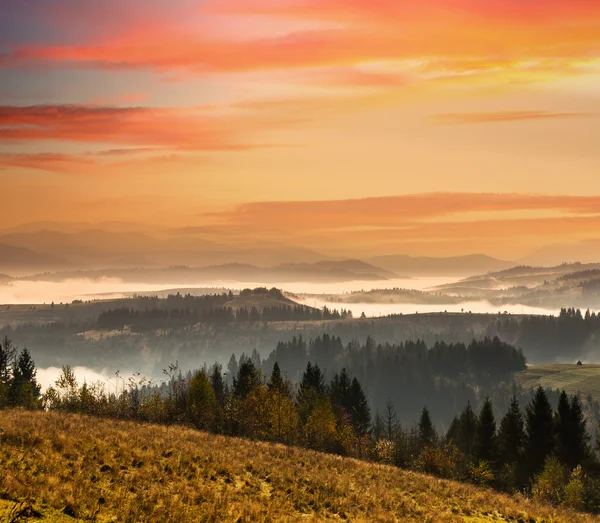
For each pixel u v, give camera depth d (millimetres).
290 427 77938
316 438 79062
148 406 73688
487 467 70938
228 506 27047
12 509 20531
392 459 74875
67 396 73750
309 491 33438
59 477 25266
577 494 55156
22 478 23609
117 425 44188
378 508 32438
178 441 39000
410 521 31281
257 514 26625
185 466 31969
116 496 24531
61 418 43031
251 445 46031
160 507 24391
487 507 37812
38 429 33344
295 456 44188
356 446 86688
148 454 32312
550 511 40156
